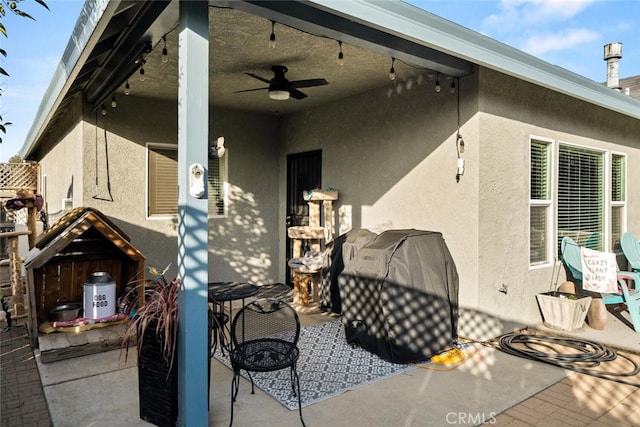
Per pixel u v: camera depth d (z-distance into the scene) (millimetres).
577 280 5531
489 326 4488
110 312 4488
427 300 3924
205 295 2672
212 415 2893
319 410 2971
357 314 4160
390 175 5352
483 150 4441
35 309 4148
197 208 2650
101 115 5559
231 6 2902
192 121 2625
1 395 3203
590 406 3055
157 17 2984
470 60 3699
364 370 3668
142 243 5879
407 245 4090
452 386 3369
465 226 4512
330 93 5781
